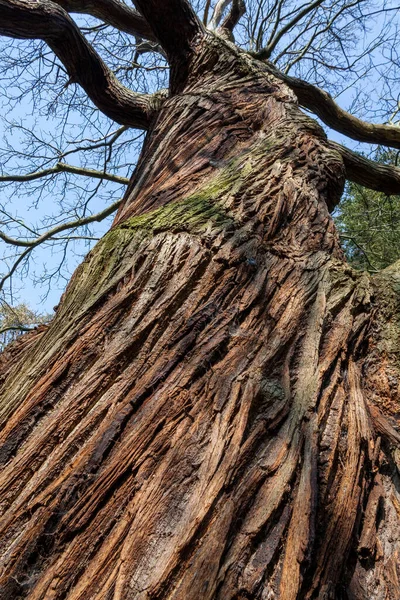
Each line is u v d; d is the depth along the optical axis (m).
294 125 3.48
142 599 1.14
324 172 3.21
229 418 1.57
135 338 1.83
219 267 2.14
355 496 1.50
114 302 1.99
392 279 2.43
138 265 2.17
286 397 1.72
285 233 2.55
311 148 3.32
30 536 1.30
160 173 3.15
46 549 1.29
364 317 2.21
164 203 2.76
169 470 1.42
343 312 2.17
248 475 1.45
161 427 1.55
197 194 2.69
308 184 2.97
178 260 2.13
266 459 1.52
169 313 1.94
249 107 3.69
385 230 9.84
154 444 1.49
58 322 2.05
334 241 2.65
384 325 2.23
